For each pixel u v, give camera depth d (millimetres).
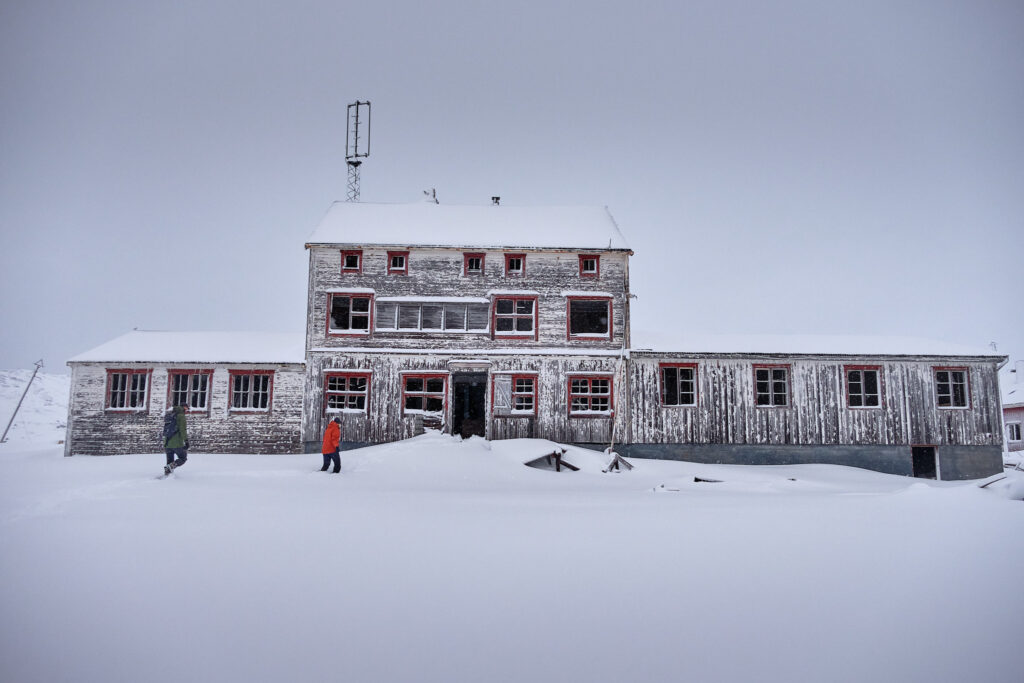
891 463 25078
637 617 5383
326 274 25875
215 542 7609
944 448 25219
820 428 25203
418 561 6832
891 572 6438
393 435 24953
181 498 11078
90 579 6246
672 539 7816
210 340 27250
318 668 4578
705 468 22062
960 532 8086
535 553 7152
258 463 19562
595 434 25172
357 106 33594
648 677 4473
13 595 5805
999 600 5688
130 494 11547
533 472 19328
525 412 25203
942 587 6016
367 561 6832
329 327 25469
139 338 27266
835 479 21312
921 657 4711
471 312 25828
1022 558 6867
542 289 26000
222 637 5027
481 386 30844
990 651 4777
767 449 25141
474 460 19297
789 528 8438
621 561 6844
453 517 9398
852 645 4895
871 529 8312
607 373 25453
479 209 29047
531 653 4789
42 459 22906
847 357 25344
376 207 28641
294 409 25172
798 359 25453
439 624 5254
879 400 25344
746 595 5848
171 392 25125
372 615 5422
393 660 4688
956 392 25703
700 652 4812
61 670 4523
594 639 5004
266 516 9320
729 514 9633
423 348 25484
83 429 24938
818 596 5812
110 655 4746
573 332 27281
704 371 25500
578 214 28781
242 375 25438
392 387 25234
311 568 6586
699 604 5645
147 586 6059
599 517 9430
